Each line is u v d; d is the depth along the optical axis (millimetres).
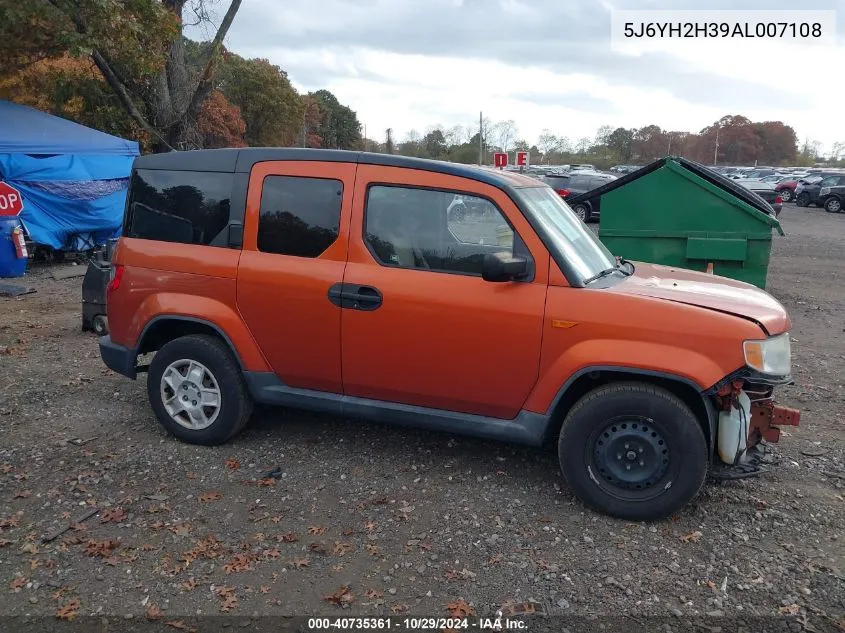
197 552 3566
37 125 14203
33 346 7406
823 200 32688
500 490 4262
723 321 3758
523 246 4055
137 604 3170
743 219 8742
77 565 3453
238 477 4391
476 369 4137
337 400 4551
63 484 4258
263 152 4605
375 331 4293
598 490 3961
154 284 4805
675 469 3828
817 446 5031
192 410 4812
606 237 9234
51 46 13922
